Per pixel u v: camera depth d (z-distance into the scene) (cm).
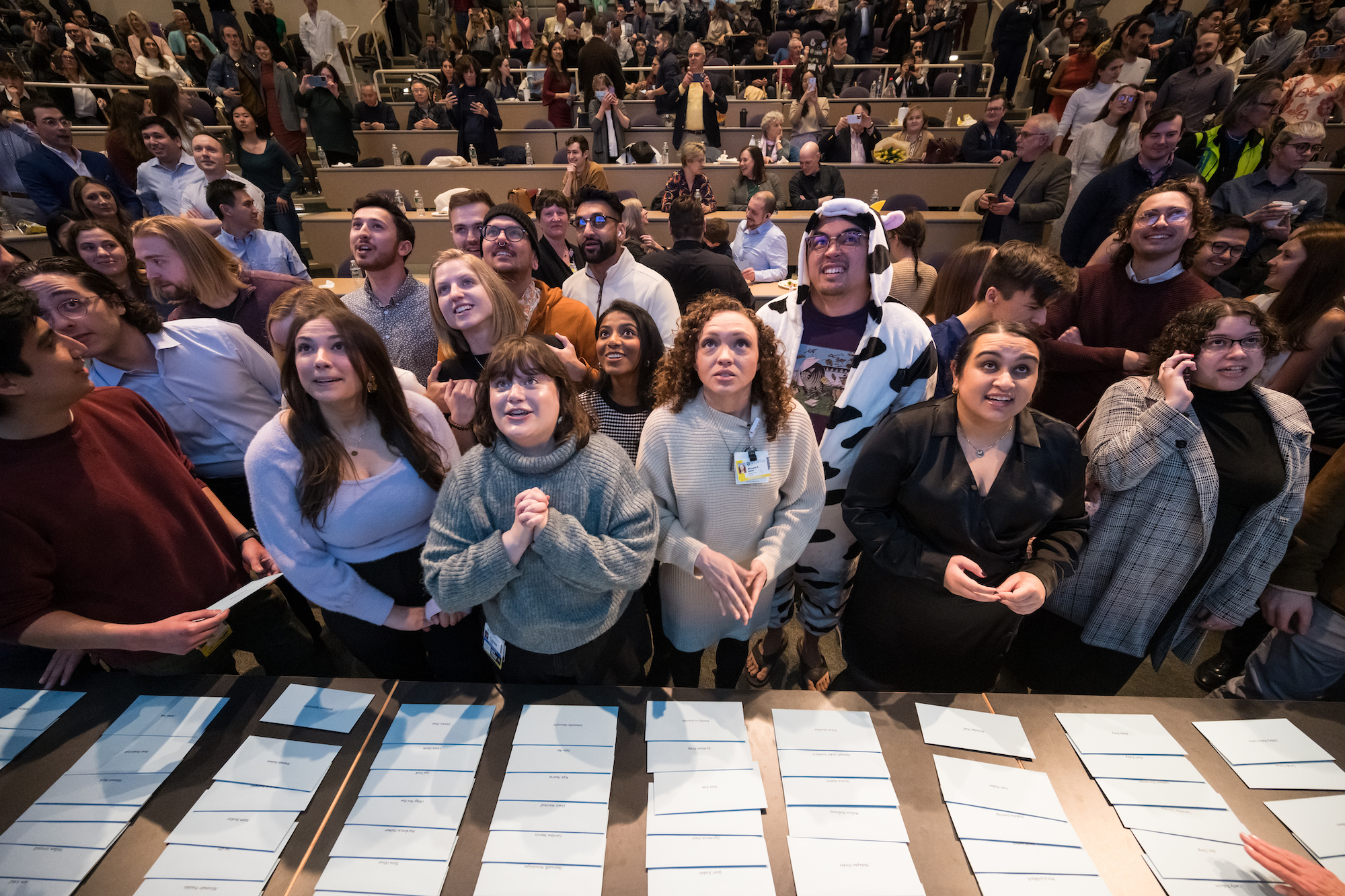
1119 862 87
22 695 113
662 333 209
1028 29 617
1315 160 398
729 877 84
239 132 415
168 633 105
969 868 86
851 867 85
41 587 106
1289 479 127
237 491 174
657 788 96
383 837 89
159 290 177
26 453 104
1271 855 84
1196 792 96
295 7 817
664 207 478
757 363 119
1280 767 100
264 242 273
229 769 99
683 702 112
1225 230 199
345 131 550
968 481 121
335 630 139
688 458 127
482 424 107
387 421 121
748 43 765
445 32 848
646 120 637
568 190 432
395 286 195
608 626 117
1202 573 141
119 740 104
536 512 95
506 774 98
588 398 153
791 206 485
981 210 368
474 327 150
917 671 147
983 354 110
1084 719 109
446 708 110
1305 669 141
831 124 668
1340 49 304
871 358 148
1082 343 184
